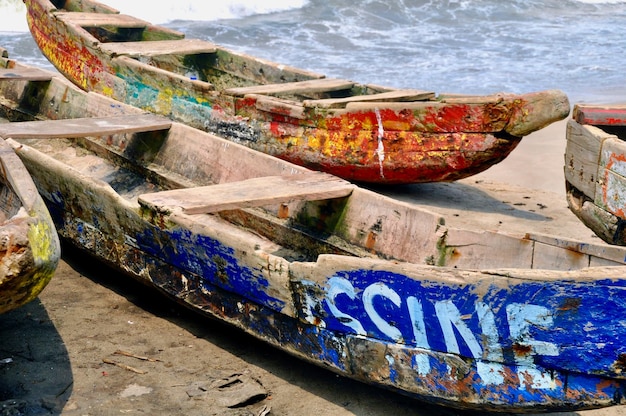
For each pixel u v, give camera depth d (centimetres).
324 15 1852
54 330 607
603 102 1259
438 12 1888
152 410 514
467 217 854
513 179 998
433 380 486
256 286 548
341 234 660
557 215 879
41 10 1091
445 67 1482
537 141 1125
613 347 436
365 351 506
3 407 505
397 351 494
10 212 562
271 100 871
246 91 894
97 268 723
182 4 1811
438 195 928
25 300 486
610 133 793
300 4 1909
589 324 438
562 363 451
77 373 551
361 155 845
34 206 493
